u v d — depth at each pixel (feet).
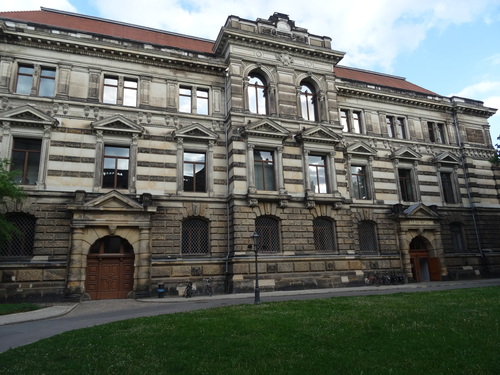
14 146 84.28
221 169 97.09
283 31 108.27
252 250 87.10
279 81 104.37
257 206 93.30
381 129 121.49
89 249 82.58
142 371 26.61
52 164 84.43
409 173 122.72
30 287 77.36
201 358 29.43
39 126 84.84
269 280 88.74
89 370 27.12
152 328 40.22
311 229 96.89
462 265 119.03
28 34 87.04
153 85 97.04
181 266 87.86
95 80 92.02
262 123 96.84
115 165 90.07
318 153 103.50
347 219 101.24
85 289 81.30
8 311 58.80
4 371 26.86
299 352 30.37
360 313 46.19
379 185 115.65
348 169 113.39
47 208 81.92
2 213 78.59
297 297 73.15
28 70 89.10
